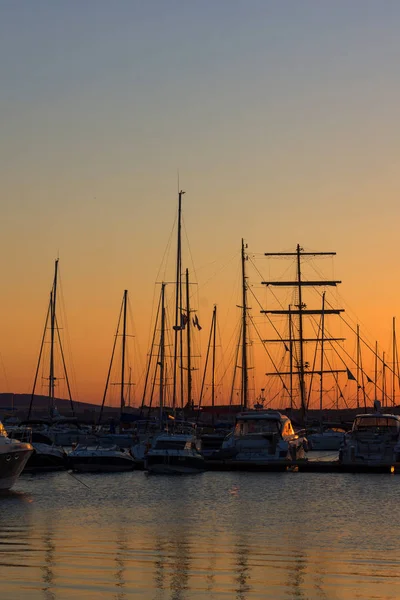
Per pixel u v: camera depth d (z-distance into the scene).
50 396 114.19
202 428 108.25
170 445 74.94
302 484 65.56
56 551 35.94
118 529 42.16
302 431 91.75
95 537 39.62
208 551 36.34
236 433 78.88
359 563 34.12
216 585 30.55
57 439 107.12
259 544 38.16
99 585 30.30
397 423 76.69
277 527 43.28
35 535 40.06
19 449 57.59
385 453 75.56
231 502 54.09
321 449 113.62
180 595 29.27
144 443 83.81
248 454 77.12
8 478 57.38
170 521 45.19
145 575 31.83
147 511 49.38
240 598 29.00
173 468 73.50
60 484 65.38
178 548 37.00
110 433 105.06
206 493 59.31
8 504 52.25
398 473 74.25
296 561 34.44
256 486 64.25
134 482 67.25
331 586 30.50
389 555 35.75
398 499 55.88
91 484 65.44
